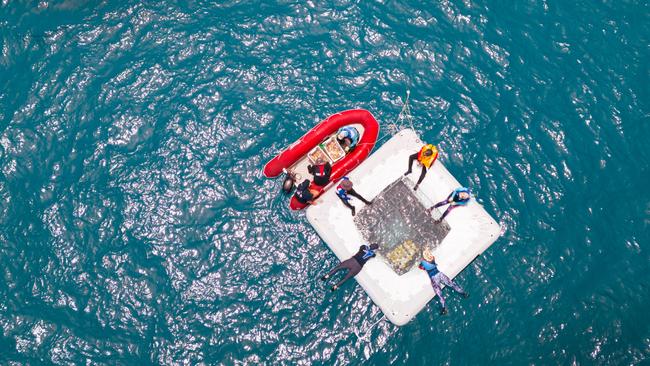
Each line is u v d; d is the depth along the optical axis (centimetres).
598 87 1466
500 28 1523
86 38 1524
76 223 1360
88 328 1285
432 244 1292
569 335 1276
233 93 1470
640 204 1362
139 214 1371
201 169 1407
